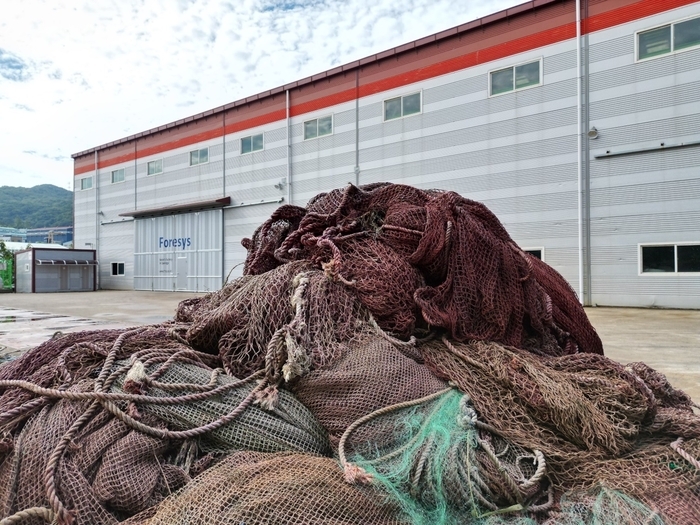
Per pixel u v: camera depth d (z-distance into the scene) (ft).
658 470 5.11
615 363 6.75
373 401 5.68
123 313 36.58
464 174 46.44
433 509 4.91
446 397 6.00
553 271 9.98
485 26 44.83
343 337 6.78
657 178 37.01
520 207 43.24
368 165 53.11
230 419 5.43
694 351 18.07
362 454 5.33
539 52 41.96
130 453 4.80
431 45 48.32
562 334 9.30
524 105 42.93
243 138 64.39
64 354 6.38
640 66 37.50
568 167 40.86
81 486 4.45
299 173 59.00
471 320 7.63
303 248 10.05
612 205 38.91
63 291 77.77
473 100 45.83
